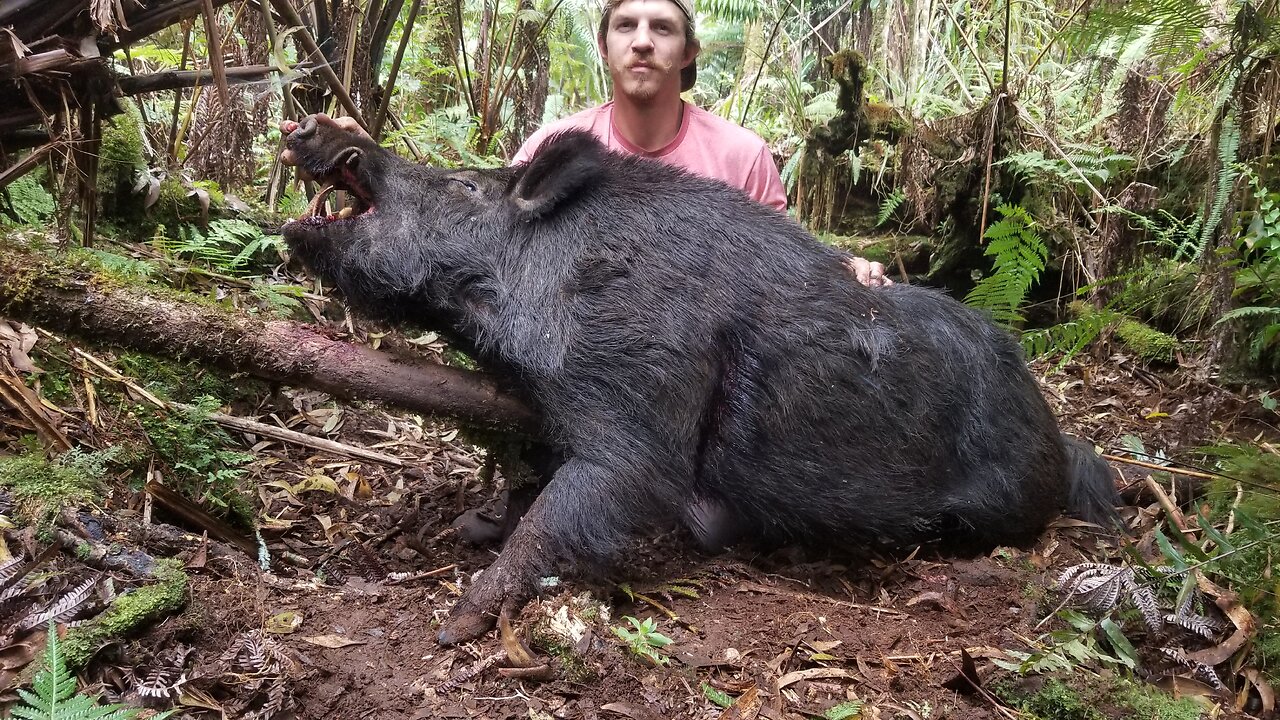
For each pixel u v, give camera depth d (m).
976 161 6.12
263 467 3.66
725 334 3.12
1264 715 2.56
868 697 2.47
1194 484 4.00
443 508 3.59
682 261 3.10
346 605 2.69
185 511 2.90
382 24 5.09
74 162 2.88
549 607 2.58
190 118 5.28
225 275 4.50
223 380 3.87
